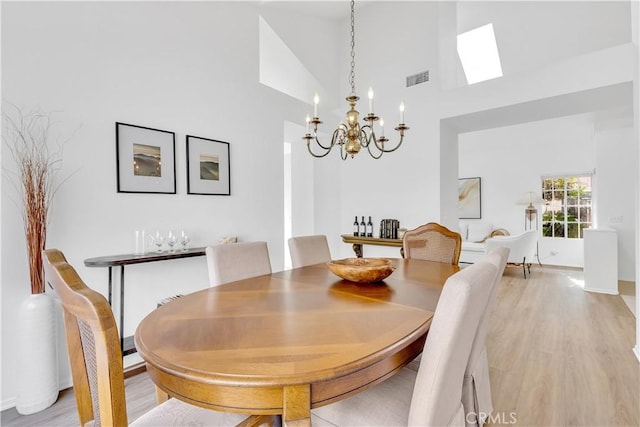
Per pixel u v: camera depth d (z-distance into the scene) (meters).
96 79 2.21
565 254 6.25
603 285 4.28
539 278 5.20
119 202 2.32
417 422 0.92
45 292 1.92
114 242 2.29
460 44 4.49
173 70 2.66
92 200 2.18
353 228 4.59
